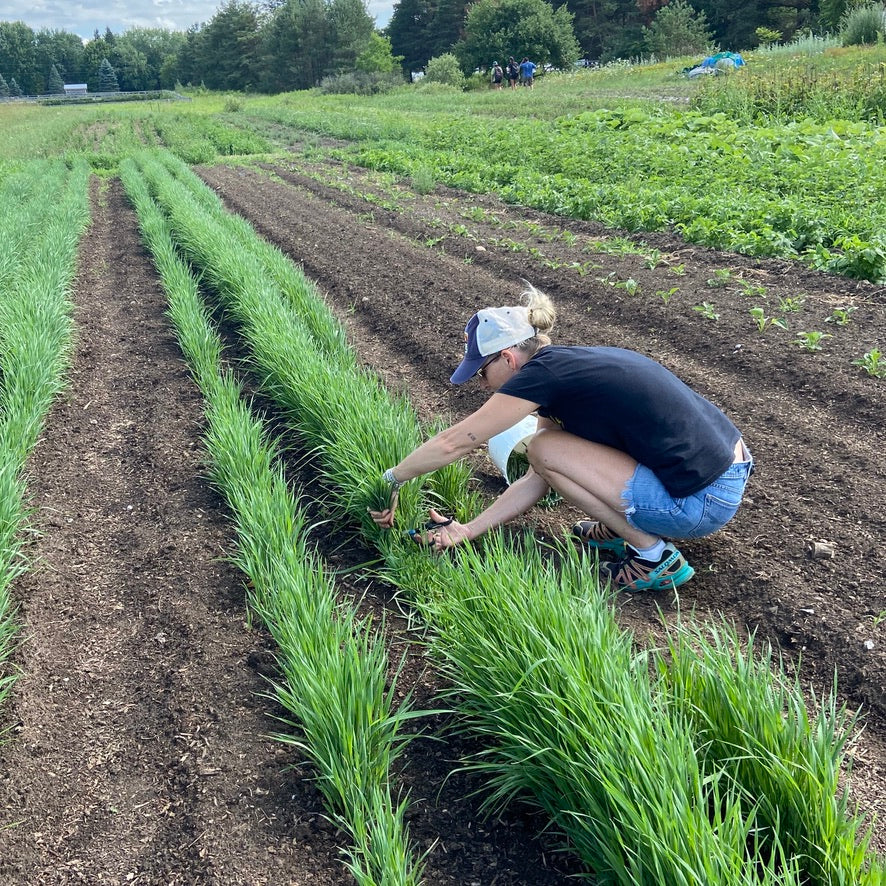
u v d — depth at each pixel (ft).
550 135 56.39
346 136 83.66
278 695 10.02
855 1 110.11
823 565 11.53
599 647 8.20
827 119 51.34
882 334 19.31
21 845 8.25
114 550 13.55
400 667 9.48
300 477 15.58
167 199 44.32
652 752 7.00
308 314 22.68
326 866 7.83
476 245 31.81
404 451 13.51
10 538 13.25
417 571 11.76
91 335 24.64
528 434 12.28
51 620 11.73
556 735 7.81
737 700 7.69
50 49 423.23
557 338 21.40
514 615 8.81
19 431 16.08
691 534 10.73
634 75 107.04
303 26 230.68
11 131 119.85
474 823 8.23
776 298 22.57
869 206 29.27
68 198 48.06
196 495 15.10
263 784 8.80
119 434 17.99
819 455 14.46
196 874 7.82
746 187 35.22
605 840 7.01
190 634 11.23
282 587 10.83
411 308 24.99
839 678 9.68
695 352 19.67
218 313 26.11
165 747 9.40
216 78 275.59
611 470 10.47
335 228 37.81
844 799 6.81
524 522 13.39
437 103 111.55
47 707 10.10
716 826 6.50
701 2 162.71
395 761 9.04
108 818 8.54
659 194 34.47
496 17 163.53
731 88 60.39
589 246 29.73
